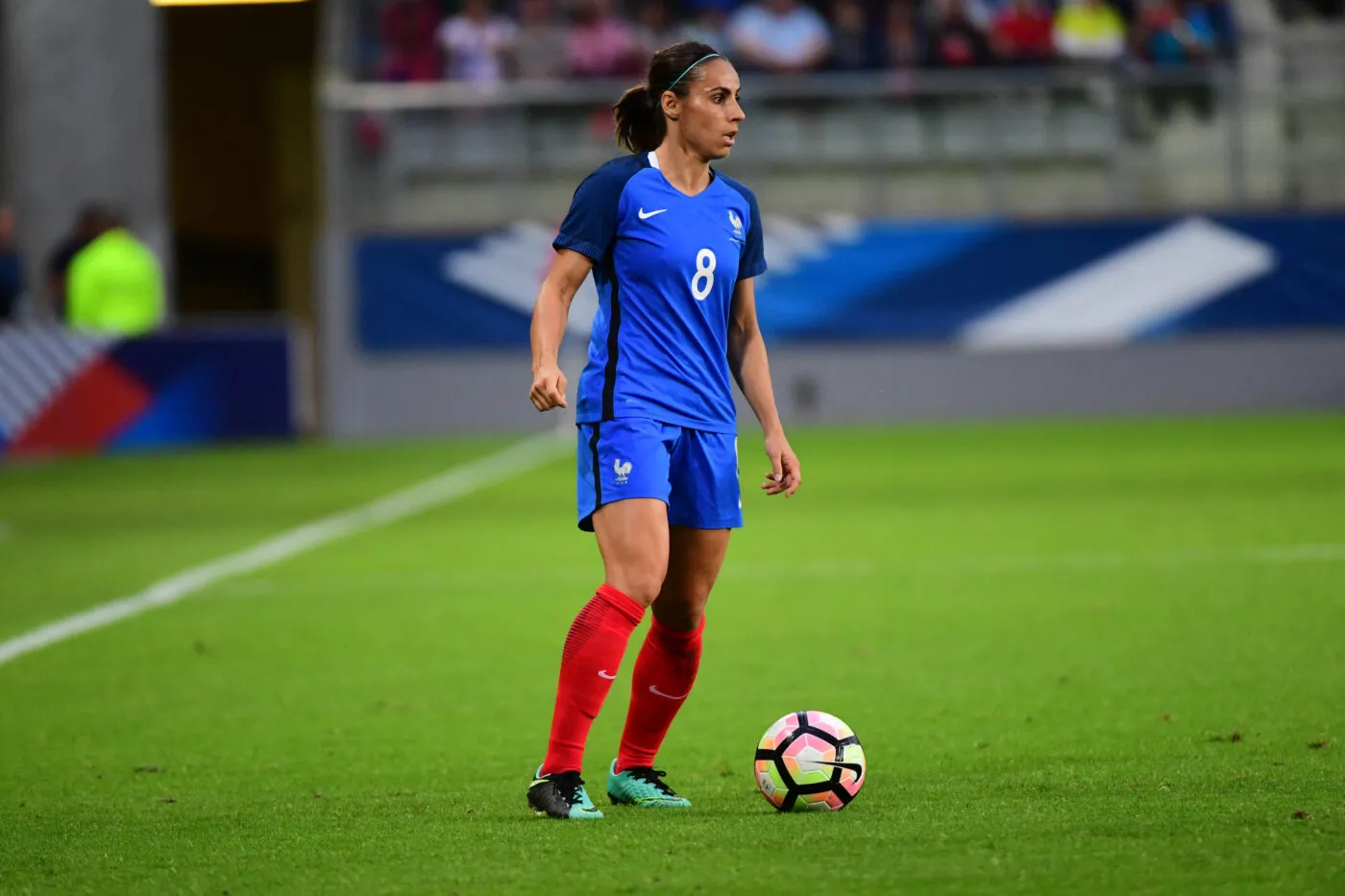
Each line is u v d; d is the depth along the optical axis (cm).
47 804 1852
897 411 7856
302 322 10750
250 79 10662
